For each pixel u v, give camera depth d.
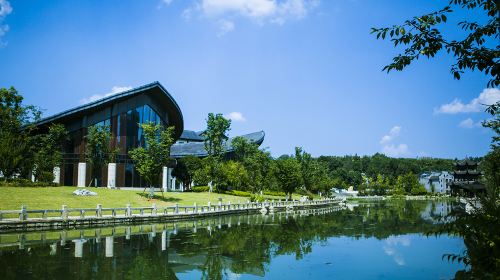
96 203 41.16
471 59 7.58
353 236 29.58
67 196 41.81
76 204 39.03
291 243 25.95
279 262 19.88
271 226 36.47
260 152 75.62
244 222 40.28
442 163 187.00
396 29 7.89
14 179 45.62
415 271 17.95
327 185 97.44
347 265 19.28
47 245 22.81
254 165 74.62
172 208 42.72
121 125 60.66
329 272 17.77
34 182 46.56
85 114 58.56
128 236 27.25
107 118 59.97
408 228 35.12
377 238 28.52
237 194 71.50
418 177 168.25
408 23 7.86
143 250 22.09
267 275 17.23
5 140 44.47
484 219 8.26
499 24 7.57
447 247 24.64
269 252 22.58
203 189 72.88
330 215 51.25
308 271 17.91
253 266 18.97
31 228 28.30
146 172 49.44
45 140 52.81
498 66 7.43
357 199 114.12
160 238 26.84
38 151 52.47
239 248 23.75
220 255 21.52
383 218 46.31
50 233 27.52
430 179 152.62
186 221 39.78
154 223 36.56
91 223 31.81
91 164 58.16
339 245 25.33
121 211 39.34
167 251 22.16
